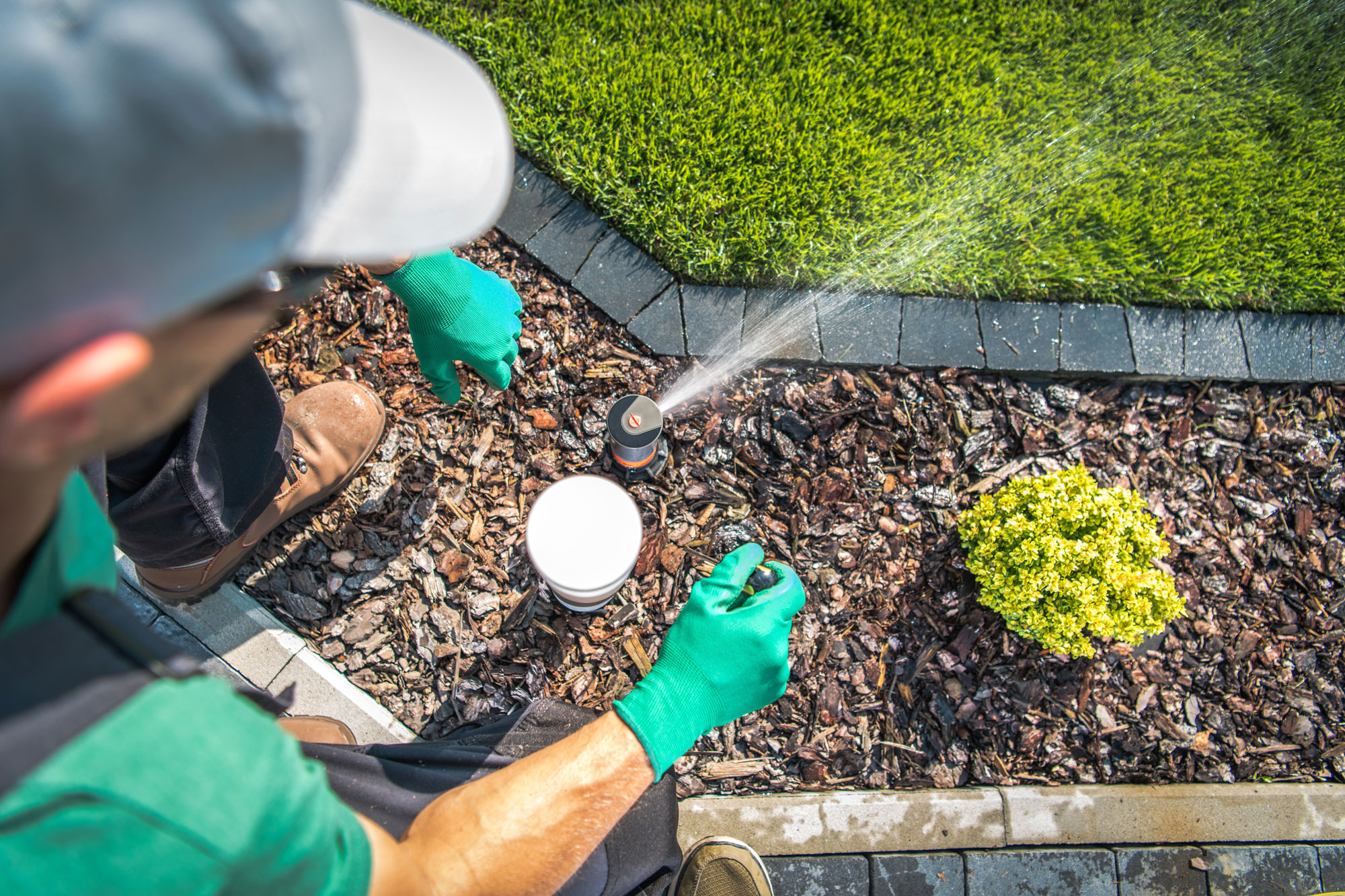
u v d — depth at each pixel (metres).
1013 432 2.80
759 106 2.88
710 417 2.72
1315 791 2.61
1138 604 2.30
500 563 2.59
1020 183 2.93
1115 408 2.87
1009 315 2.83
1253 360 2.89
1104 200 2.92
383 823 1.52
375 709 2.44
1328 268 2.95
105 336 0.52
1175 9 3.20
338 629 2.50
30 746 0.61
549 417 2.70
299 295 0.97
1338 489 2.85
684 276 2.80
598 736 1.28
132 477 1.68
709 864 2.26
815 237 2.81
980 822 2.49
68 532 0.77
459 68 0.82
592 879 1.63
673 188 2.80
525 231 2.80
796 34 2.99
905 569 2.68
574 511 2.08
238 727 0.72
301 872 0.76
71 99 0.47
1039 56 3.12
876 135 2.95
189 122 0.50
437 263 2.02
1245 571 2.77
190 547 1.99
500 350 2.19
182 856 0.66
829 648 2.61
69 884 0.64
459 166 0.79
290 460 2.14
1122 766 2.60
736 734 2.54
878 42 3.02
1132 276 2.88
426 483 2.64
